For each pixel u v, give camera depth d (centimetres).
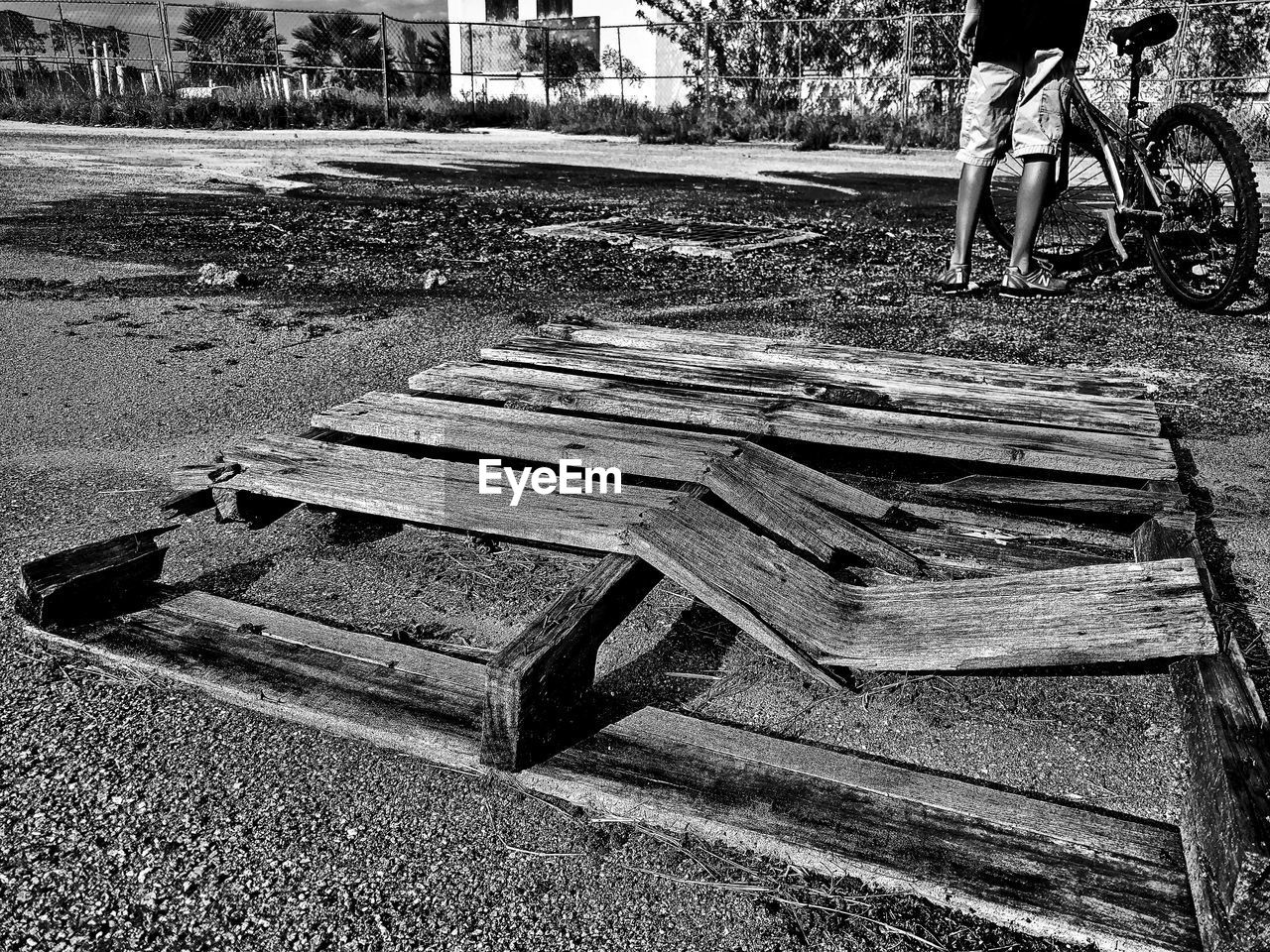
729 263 627
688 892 141
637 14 2402
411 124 2058
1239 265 457
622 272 592
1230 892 122
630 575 190
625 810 151
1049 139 504
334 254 638
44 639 193
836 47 2131
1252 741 140
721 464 235
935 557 217
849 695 186
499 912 139
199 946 133
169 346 412
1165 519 220
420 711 170
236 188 998
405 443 269
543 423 262
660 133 1820
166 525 253
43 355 398
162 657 186
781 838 144
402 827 153
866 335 441
